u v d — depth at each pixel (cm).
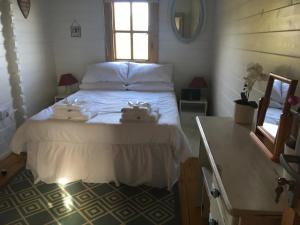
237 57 240
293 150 98
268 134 135
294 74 128
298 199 72
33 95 369
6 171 270
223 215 112
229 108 269
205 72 419
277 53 149
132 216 210
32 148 248
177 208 220
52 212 213
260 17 178
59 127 239
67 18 410
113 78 390
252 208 86
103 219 206
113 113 267
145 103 258
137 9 401
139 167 243
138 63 415
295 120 112
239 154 127
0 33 297
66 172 249
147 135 236
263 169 113
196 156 296
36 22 370
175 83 427
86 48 421
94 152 243
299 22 124
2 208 218
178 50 412
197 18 394
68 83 412
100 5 401
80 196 234
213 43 389
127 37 414
